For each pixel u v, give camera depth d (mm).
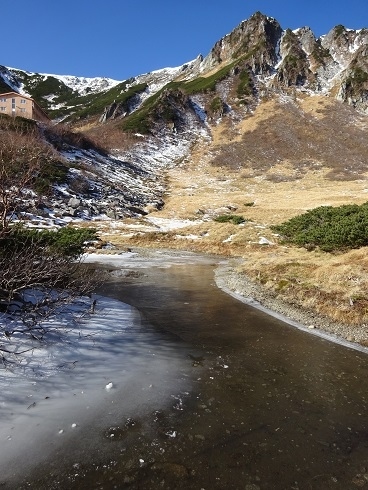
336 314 8828
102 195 39406
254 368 5949
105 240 26141
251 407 4707
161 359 6094
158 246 25719
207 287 12383
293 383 5445
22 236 9047
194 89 110938
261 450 3836
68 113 124688
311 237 19203
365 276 11383
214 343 7031
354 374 5824
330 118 86188
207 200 44312
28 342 5715
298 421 4414
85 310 8031
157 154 73938
